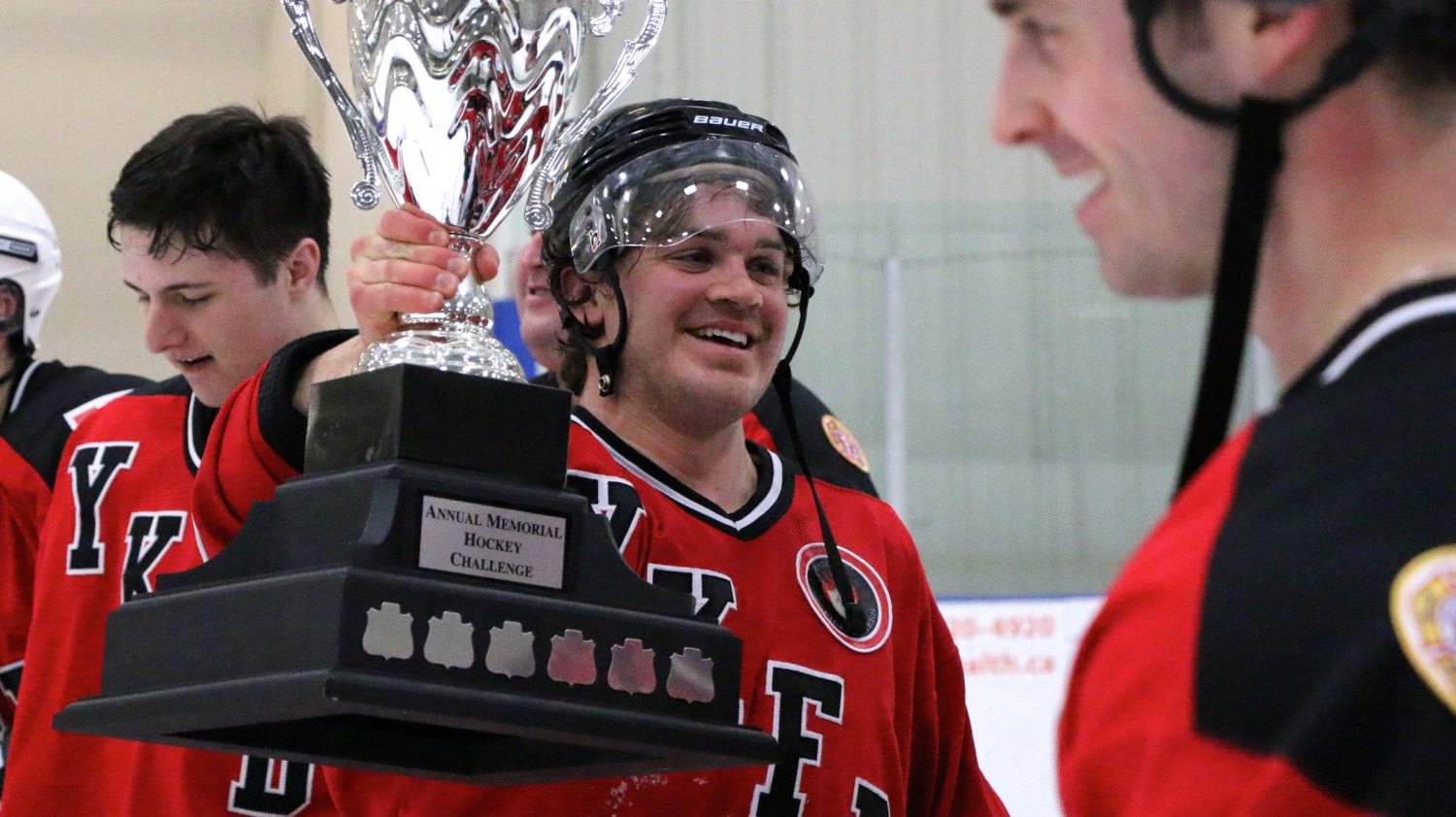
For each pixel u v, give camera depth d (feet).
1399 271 3.81
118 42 23.26
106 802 10.77
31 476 13.29
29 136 23.08
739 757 6.61
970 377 32.30
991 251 32.48
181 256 10.94
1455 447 3.51
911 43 33.06
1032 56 4.22
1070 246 32.37
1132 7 3.92
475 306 7.31
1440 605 3.38
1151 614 3.84
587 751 7.25
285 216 11.29
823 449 13.05
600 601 6.52
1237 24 3.78
